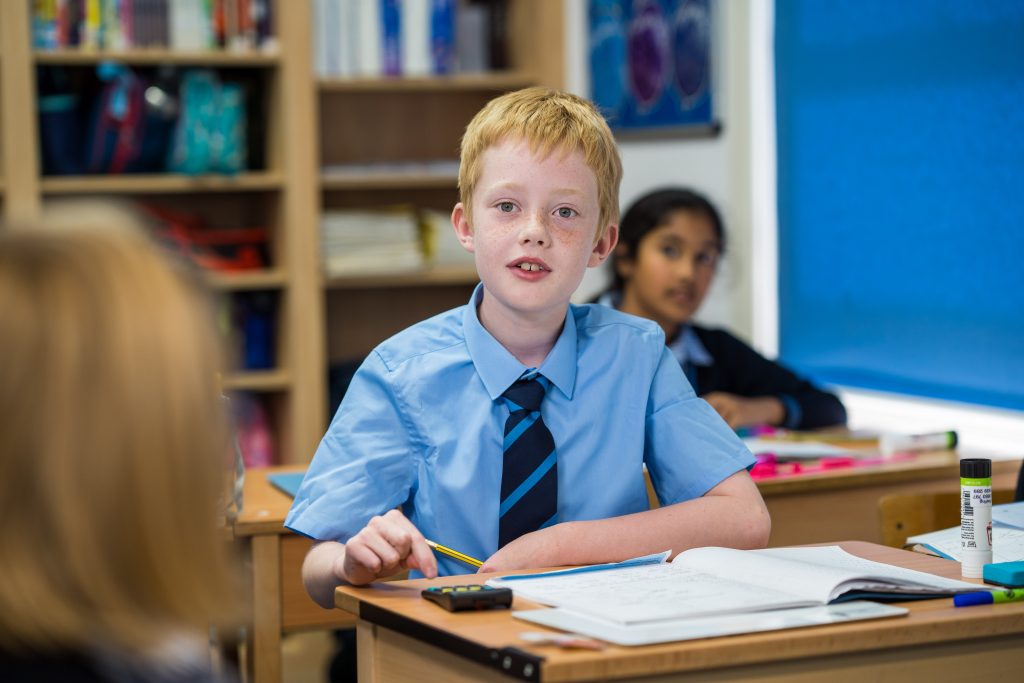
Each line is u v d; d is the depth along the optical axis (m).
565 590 1.44
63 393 0.72
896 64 4.05
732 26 4.50
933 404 4.00
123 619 0.73
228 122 4.21
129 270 0.76
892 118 4.07
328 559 1.68
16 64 3.99
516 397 1.81
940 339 3.95
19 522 0.71
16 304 0.73
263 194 4.51
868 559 1.73
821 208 4.39
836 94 4.29
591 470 1.84
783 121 4.52
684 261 3.38
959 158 3.84
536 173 1.78
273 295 4.50
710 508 1.77
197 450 0.75
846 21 4.23
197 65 4.31
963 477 1.62
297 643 4.07
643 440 1.89
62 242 0.77
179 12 4.15
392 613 1.41
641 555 1.70
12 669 0.72
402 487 1.82
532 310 1.79
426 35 4.41
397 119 4.75
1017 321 3.67
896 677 1.35
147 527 0.73
